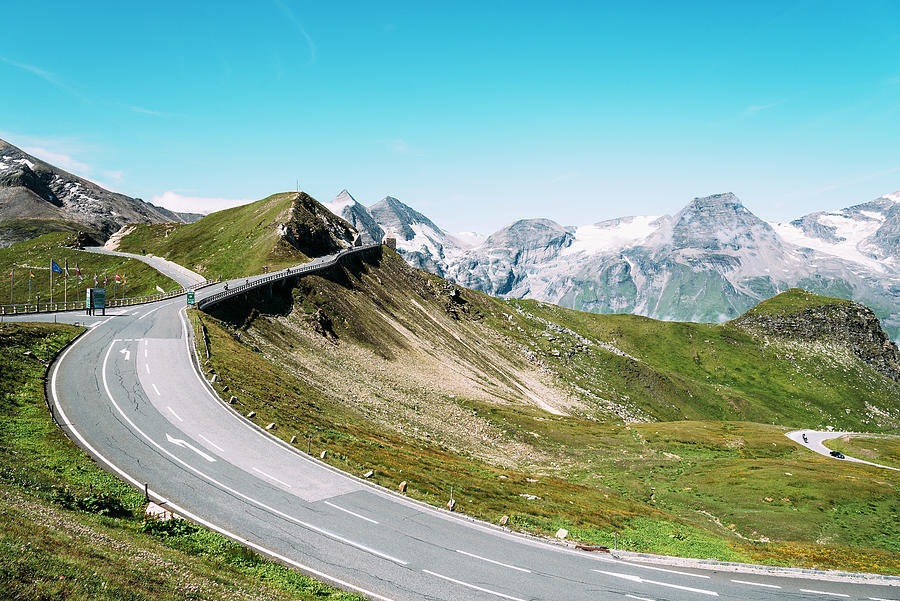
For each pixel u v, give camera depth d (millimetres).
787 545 46438
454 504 36719
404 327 140375
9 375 41688
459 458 62594
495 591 26656
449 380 116250
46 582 14406
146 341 60469
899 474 79750
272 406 49719
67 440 33281
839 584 33094
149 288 135000
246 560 24562
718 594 29656
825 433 130875
